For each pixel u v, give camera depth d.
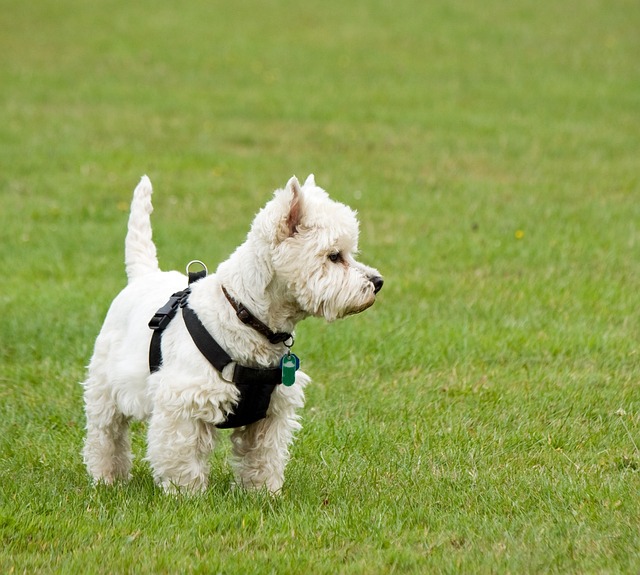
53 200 20.47
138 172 22.89
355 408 10.39
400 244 17.53
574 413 10.12
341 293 7.44
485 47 40.09
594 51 39.28
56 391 10.89
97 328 12.85
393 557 6.80
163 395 7.58
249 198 21.09
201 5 47.97
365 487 8.30
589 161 24.64
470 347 12.26
